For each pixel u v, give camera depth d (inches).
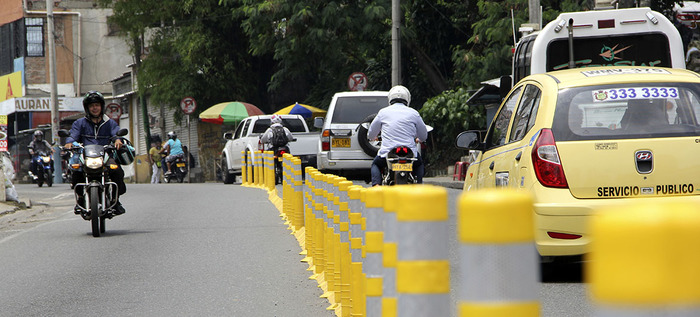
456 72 3432.6
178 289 876.0
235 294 839.7
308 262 1014.4
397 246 237.1
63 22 6269.7
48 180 3440.0
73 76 6274.6
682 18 3029.0
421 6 3558.1
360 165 2279.8
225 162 3208.7
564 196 794.2
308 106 3823.8
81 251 1190.3
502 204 149.8
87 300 832.3
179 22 4421.8
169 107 4434.1
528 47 1710.1
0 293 888.9
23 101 6186.0
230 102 4005.9
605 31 1503.4
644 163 793.6
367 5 3533.5
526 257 150.7
